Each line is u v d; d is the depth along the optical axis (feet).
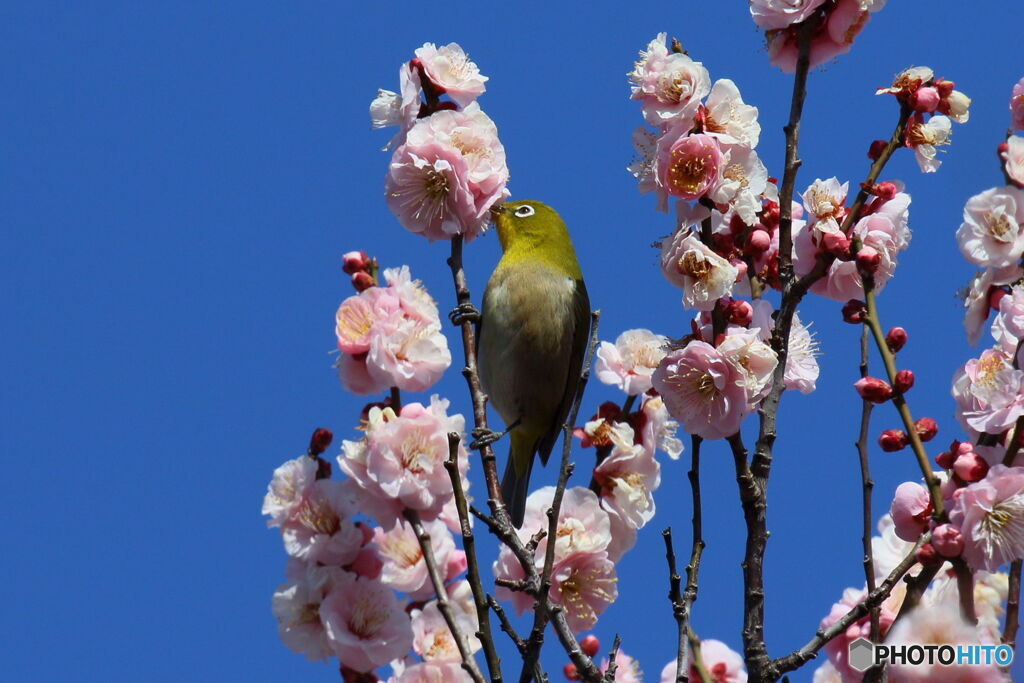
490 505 30.35
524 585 27.37
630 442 30.96
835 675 29.91
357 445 25.86
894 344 28.78
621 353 32.63
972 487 25.21
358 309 26.68
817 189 31.12
